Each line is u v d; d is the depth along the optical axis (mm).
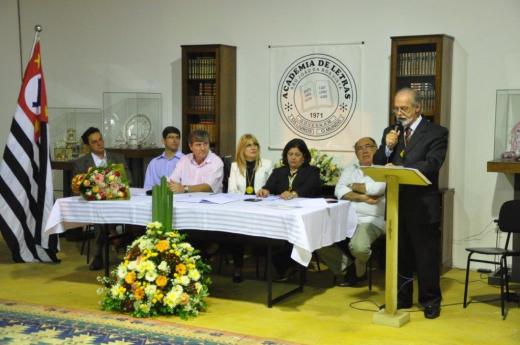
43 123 6066
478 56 5746
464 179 5895
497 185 5758
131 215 4980
